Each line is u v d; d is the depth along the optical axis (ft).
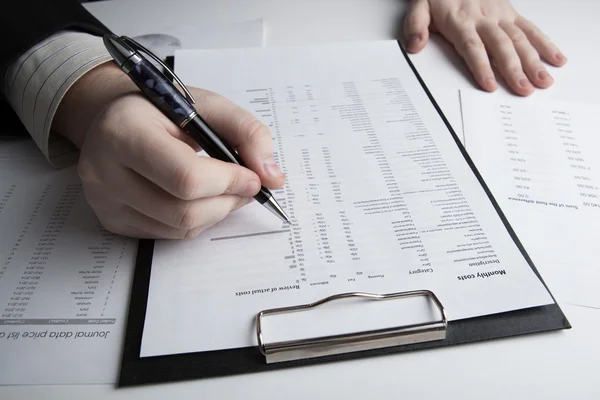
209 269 1.31
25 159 1.69
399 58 2.14
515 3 2.65
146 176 1.20
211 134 1.33
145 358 1.11
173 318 1.19
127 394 1.06
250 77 2.01
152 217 1.28
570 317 1.21
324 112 1.83
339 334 1.13
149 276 1.30
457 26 2.25
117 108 1.27
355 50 2.18
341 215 1.44
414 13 2.36
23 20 1.68
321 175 1.57
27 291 1.26
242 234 1.40
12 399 1.05
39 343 1.15
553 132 1.76
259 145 1.38
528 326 1.17
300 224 1.42
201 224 1.30
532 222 1.45
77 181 1.61
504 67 2.06
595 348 1.14
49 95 1.52
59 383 1.08
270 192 1.42
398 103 1.88
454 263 1.30
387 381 1.08
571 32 2.39
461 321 1.18
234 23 2.41
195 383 1.08
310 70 2.06
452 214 1.43
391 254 1.32
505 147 1.70
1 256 1.35
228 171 1.24
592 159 1.65
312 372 1.10
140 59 1.27
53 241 1.40
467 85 2.04
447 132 1.73
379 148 1.67
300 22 2.44
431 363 1.11
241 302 1.22
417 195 1.50
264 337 1.13
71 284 1.29
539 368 1.10
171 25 2.40
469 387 1.07
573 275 1.31
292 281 1.26
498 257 1.31
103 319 1.21
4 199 1.53
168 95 1.28
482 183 1.54
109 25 2.38
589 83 2.04
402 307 1.19
